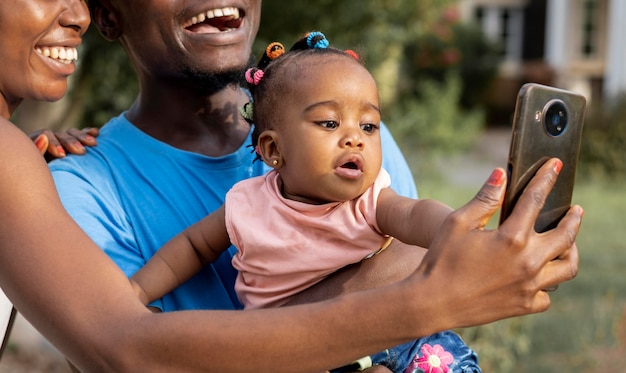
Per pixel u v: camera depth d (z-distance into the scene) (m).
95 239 1.95
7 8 1.80
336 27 6.54
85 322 1.51
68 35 1.91
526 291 1.42
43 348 5.53
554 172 1.46
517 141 1.45
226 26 2.27
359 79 1.85
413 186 2.37
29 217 1.55
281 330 1.44
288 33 6.39
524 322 5.44
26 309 1.55
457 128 14.23
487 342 5.10
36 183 1.58
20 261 1.54
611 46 17.39
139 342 1.47
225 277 2.08
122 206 2.07
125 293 1.54
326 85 1.83
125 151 2.15
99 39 5.35
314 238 1.88
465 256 1.41
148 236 2.05
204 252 1.99
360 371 1.87
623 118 12.35
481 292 1.41
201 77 2.19
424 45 17.09
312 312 1.45
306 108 1.84
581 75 19.95
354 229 1.84
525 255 1.41
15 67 1.85
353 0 6.46
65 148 2.13
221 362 1.46
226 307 2.04
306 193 1.88
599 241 8.27
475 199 1.45
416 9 7.26
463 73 19.64
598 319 6.05
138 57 2.26
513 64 22.70
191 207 2.11
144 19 2.19
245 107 2.07
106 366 1.50
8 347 5.44
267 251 1.89
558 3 20.11
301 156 1.84
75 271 1.53
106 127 2.26
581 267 7.36
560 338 5.71
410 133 12.77
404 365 1.96
